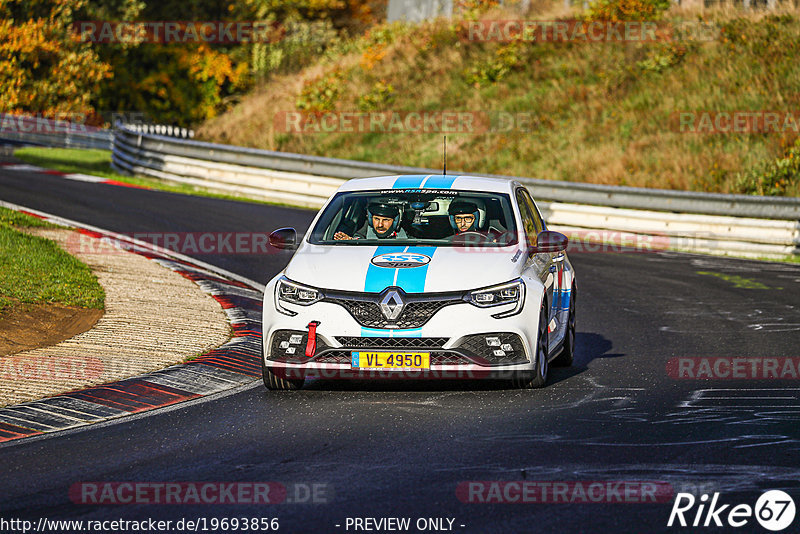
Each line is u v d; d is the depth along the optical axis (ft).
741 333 131.54
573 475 68.03
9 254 155.74
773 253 227.81
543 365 97.19
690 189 281.95
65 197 258.37
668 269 197.67
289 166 299.79
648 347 122.42
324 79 398.42
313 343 91.04
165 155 329.93
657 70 348.79
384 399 92.84
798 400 92.63
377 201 105.19
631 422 83.56
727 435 79.00
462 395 94.58
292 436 79.41
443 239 100.22
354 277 92.73
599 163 307.17
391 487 65.31
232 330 124.98
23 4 553.23
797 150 278.67
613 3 377.50
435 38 406.41
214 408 89.92
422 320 90.27
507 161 324.60
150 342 114.21
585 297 163.53
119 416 86.89
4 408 87.40
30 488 65.77
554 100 352.69
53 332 117.29
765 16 361.71
